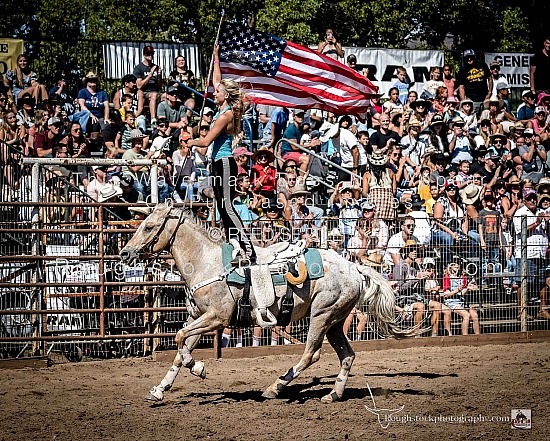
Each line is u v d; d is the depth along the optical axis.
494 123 20.73
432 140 19.23
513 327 15.94
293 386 11.35
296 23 24.28
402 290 14.81
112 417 9.45
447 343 15.25
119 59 18.84
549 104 21.88
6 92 17.75
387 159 16.88
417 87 20.66
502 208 18.39
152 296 13.77
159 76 18.67
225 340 14.31
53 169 15.91
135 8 24.92
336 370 12.65
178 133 17.50
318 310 10.12
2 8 26.62
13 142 16.94
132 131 16.53
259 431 8.79
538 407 9.86
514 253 15.87
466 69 21.38
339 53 19.92
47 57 19.69
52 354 13.74
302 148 16.58
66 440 8.48
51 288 13.52
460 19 27.91
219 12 24.70
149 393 10.26
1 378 12.01
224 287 9.94
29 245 14.09
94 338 13.16
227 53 15.09
